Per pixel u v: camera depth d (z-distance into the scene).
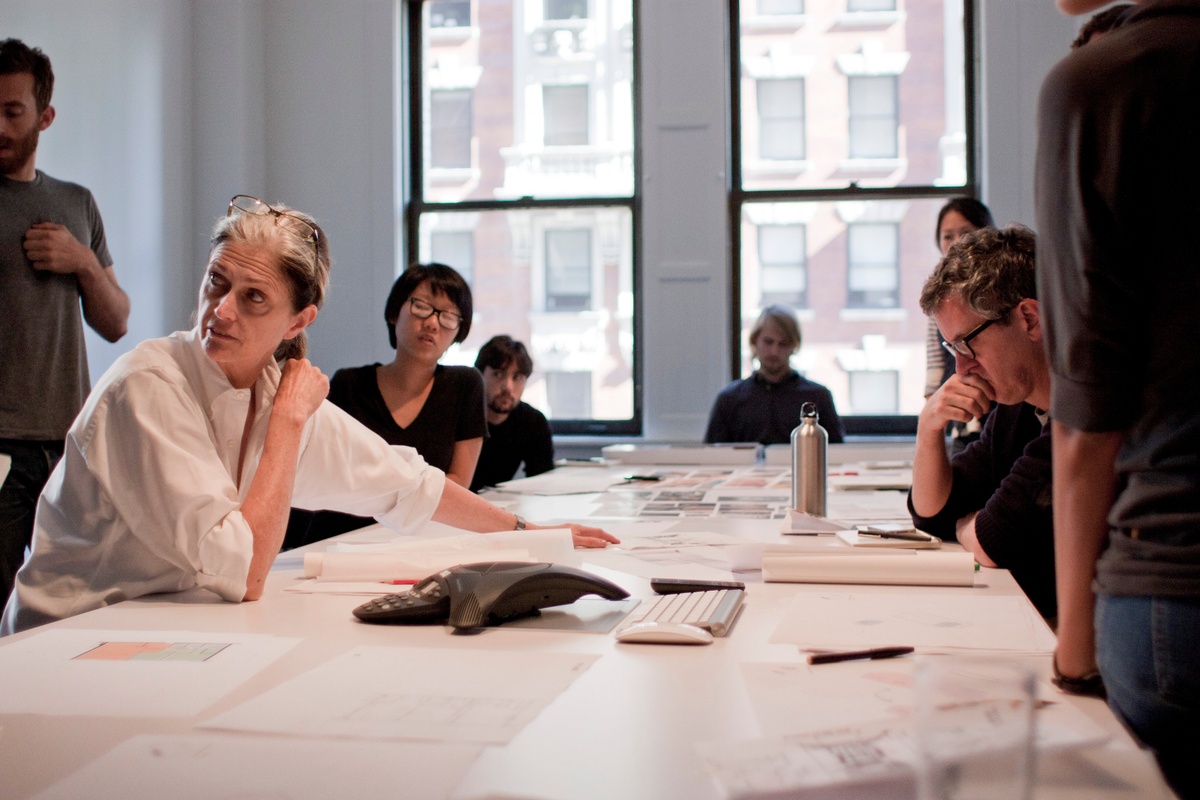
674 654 0.92
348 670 0.86
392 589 1.26
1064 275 0.73
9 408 2.57
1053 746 0.63
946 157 5.14
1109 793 0.58
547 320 5.40
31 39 3.89
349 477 1.52
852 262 5.22
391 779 0.62
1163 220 0.69
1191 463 0.68
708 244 5.09
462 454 2.67
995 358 1.40
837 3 5.16
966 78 5.07
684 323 5.11
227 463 1.38
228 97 5.14
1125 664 0.72
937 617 1.06
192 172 5.16
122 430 1.23
